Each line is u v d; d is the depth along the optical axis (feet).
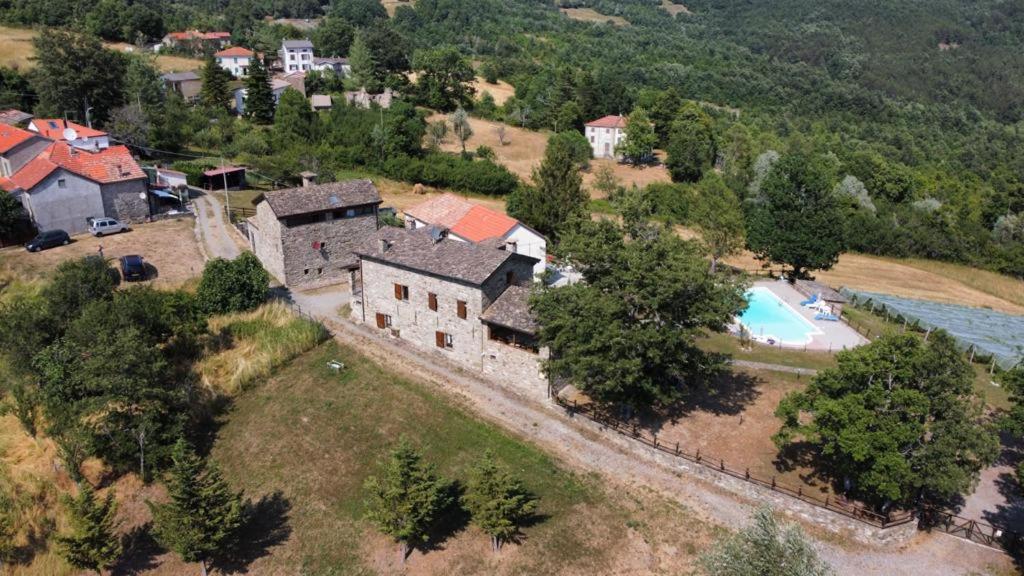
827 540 116.26
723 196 317.83
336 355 171.42
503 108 507.71
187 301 176.76
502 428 143.33
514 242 204.03
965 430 109.40
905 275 323.37
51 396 141.38
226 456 143.33
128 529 129.90
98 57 333.83
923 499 127.54
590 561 113.39
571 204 247.50
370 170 378.73
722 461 127.44
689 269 133.18
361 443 142.20
